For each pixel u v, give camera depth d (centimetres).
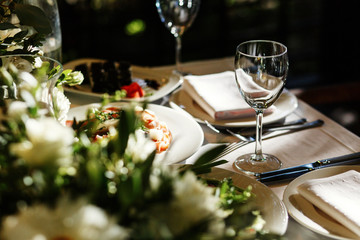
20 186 60
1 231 56
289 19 265
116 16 256
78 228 51
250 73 88
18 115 62
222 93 110
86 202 54
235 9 259
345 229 75
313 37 279
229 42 267
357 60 262
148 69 128
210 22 272
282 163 93
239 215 68
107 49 262
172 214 56
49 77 78
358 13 253
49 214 52
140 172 60
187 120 101
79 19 252
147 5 253
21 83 69
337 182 81
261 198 78
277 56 86
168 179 60
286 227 73
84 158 63
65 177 61
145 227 55
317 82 267
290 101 110
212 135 101
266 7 265
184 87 116
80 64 128
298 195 82
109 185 61
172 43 262
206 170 70
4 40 93
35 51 94
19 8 91
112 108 102
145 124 93
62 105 85
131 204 57
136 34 265
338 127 103
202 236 56
